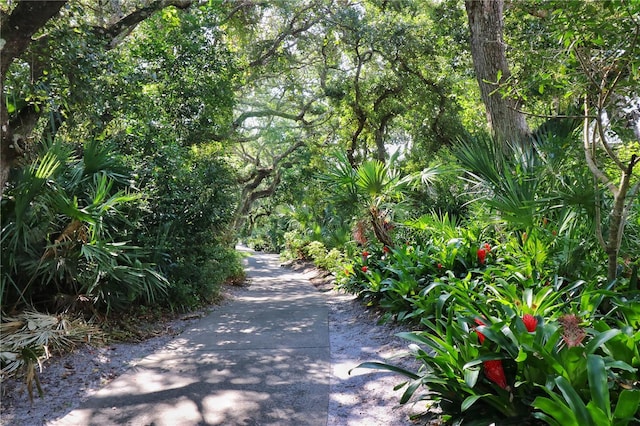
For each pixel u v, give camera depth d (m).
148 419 3.54
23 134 5.90
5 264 5.15
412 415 3.19
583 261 4.44
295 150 22.80
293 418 3.52
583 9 3.23
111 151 7.20
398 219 8.75
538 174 4.84
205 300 9.05
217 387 4.20
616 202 3.59
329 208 18.50
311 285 13.34
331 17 15.48
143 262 7.42
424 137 16.44
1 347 4.34
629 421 2.19
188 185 8.83
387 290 6.35
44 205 5.14
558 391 2.57
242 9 14.11
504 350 2.82
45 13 4.71
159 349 5.68
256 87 19.42
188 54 10.61
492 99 7.23
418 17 15.11
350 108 17.14
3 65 4.69
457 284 4.28
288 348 5.49
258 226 38.47
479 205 5.75
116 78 6.85
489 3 7.41
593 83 3.40
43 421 3.54
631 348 2.53
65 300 5.83
